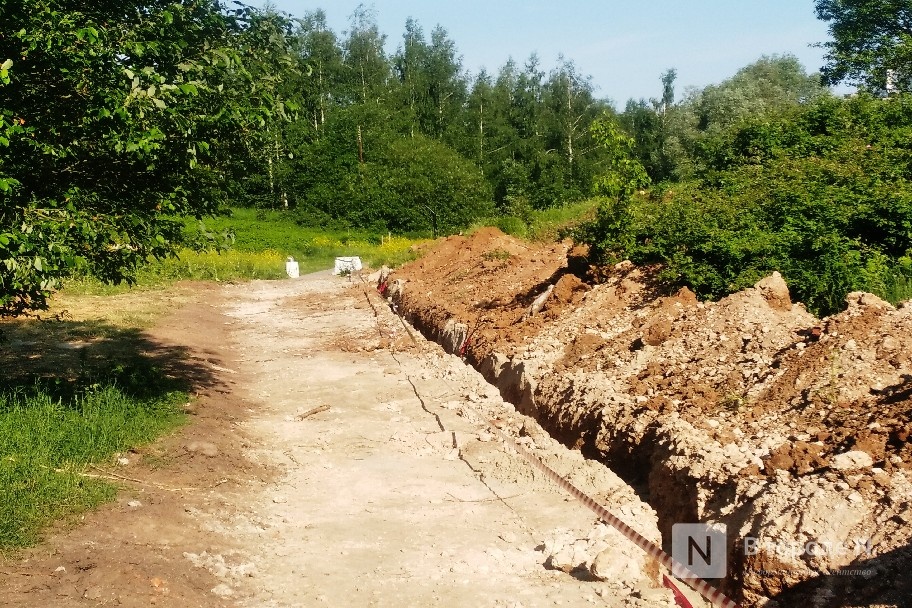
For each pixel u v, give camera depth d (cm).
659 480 734
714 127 4312
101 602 533
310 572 633
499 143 6906
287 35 1070
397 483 840
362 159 5931
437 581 615
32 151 832
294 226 5372
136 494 733
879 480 572
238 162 1017
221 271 3177
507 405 1085
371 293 2462
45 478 713
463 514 750
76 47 825
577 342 1122
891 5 2514
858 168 1298
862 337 812
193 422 982
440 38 8275
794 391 777
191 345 1591
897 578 494
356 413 1126
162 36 906
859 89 2092
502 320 1424
